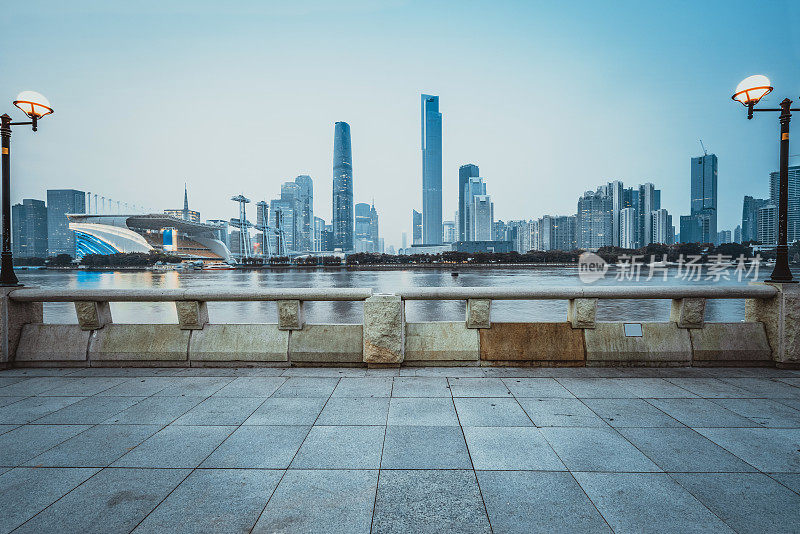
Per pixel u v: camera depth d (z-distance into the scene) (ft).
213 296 20.58
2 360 20.54
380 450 11.68
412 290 20.51
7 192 22.07
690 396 16.03
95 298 20.80
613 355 20.11
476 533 8.21
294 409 14.83
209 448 11.87
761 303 20.99
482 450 11.66
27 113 22.95
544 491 9.64
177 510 9.02
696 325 20.48
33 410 14.88
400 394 16.34
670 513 8.80
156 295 20.68
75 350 20.93
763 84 21.22
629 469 10.61
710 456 11.27
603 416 14.05
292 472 10.56
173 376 19.08
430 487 9.84
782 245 20.39
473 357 20.20
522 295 20.25
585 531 8.25
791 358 19.67
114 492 9.70
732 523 8.45
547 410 14.61
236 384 17.80
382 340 19.84
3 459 11.27
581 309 20.40
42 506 9.16
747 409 14.67
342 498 9.43
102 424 13.58
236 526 8.48
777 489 9.67
